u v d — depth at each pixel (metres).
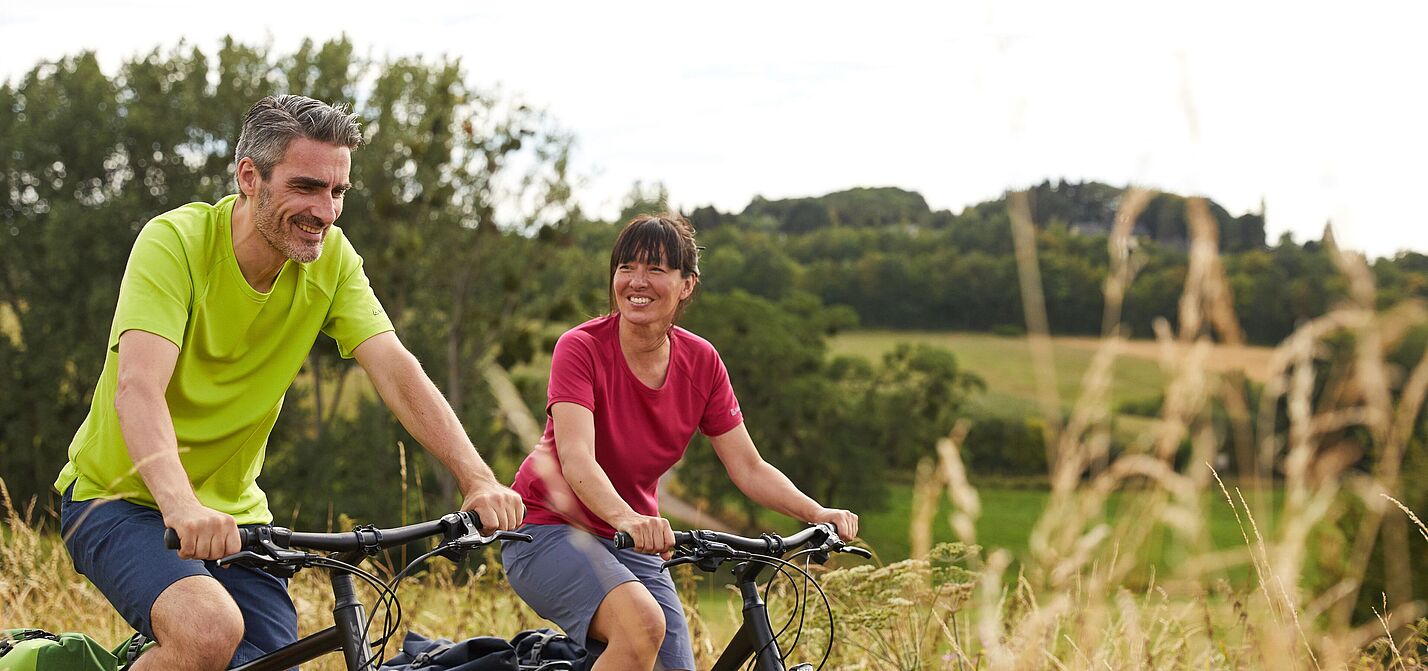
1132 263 2.07
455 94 30.50
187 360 2.79
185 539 2.21
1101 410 2.08
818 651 3.76
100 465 2.78
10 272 35.94
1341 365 1.91
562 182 30.56
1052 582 2.18
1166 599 3.15
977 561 2.31
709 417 3.29
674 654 3.03
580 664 2.95
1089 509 2.11
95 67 37.84
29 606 4.56
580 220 30.70
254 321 2.84
